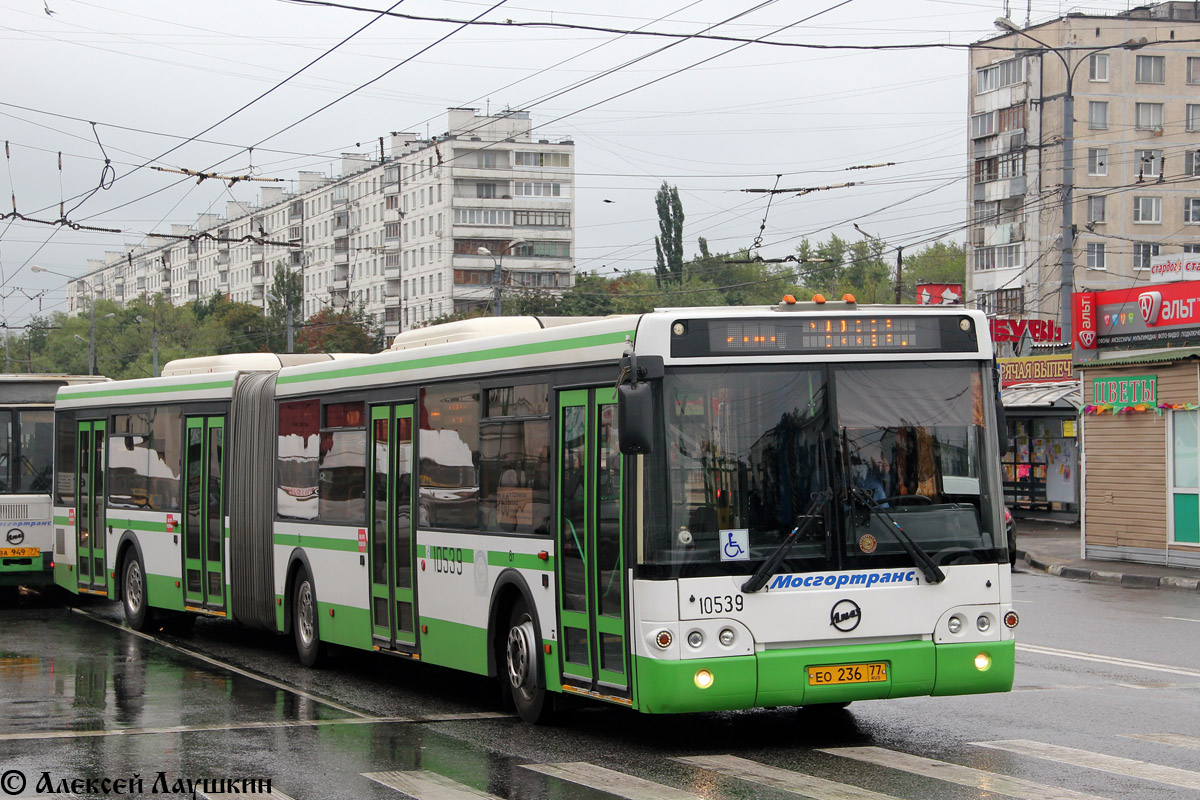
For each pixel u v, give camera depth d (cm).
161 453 2819
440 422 1917
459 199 16925
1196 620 2716
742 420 1449
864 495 1459
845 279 18062
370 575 2094
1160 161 11025
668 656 1402
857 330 1488
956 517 1492
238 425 2561
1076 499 5531
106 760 1482
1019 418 5856
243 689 2038
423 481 1956
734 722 1703
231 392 2575
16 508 3294
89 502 3123
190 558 2692
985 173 11469
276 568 2411
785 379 1464
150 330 16075
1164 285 4078
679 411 1435
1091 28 10956
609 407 1523
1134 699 1812
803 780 1335
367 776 1388
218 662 2364
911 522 1476
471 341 1844
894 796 1256
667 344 1441
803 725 1669
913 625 1462
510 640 1730
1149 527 3900
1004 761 1417
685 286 13500
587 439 1563
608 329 1534
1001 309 11306
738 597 1420
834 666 1433
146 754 1516
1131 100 11012
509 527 1730
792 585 1433
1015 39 11138
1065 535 5022
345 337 13738
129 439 2948
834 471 1458
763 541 1435
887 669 1448
